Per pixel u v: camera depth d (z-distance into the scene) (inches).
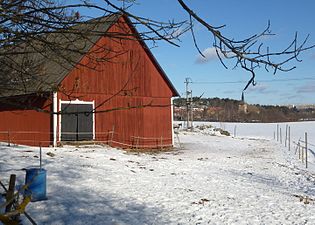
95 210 382.3
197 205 428.8
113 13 131.8
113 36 131.9
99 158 704.4
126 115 1008.9
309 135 2225.6
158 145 1086.4
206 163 812.6
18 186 427.8
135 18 125.1
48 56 149.8
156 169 663.1
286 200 487.2
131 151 962.7
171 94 1119.6
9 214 87.6
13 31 128.5
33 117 887.1
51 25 133.3
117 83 979.9
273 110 4574.3
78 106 897.5
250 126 3142.2
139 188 493.4
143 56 1050.1
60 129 853.2
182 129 2190.0
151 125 1070.4
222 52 118.0
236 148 1289.4
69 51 150.7
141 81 1046.4
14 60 162.6
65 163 603.8
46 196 408.2
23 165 549.3
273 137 2065.7
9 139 856.9
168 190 494.9
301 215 414.0
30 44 138.3
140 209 399.9
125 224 348.8
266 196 503.5
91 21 134.6
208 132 2068.2
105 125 956.0
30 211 355.9
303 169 882.1
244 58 116.1
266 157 1051.9
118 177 548.7
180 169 688.4
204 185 550.3
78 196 426.0
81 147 864.9
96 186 480.7
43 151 717.3
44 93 161.0
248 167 821.9
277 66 115.0
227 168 771.4
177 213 394.6
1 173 485.1
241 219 386.0
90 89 919.0
